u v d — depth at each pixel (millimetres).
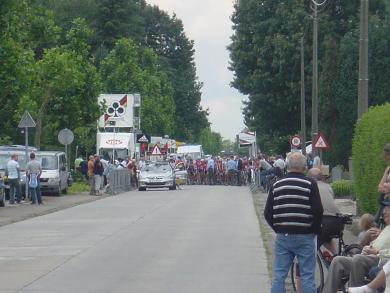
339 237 15648
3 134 63781
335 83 64750
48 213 36812
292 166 13391
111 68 92500
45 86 55469
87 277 17641
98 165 52000
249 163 72500
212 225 30141
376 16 63906
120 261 20219
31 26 38312
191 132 133625
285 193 13234
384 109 24406
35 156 44719
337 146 65250
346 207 37406
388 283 11062
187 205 41719
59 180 49750
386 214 12992
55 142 68562
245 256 21188
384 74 62156
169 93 111375
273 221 13414
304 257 13250
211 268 18984
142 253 21781
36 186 41625
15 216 33844
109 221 31953
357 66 62781
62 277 17641
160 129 106875
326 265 15398
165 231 27781
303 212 13172
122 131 81125
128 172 63500
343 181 46406
